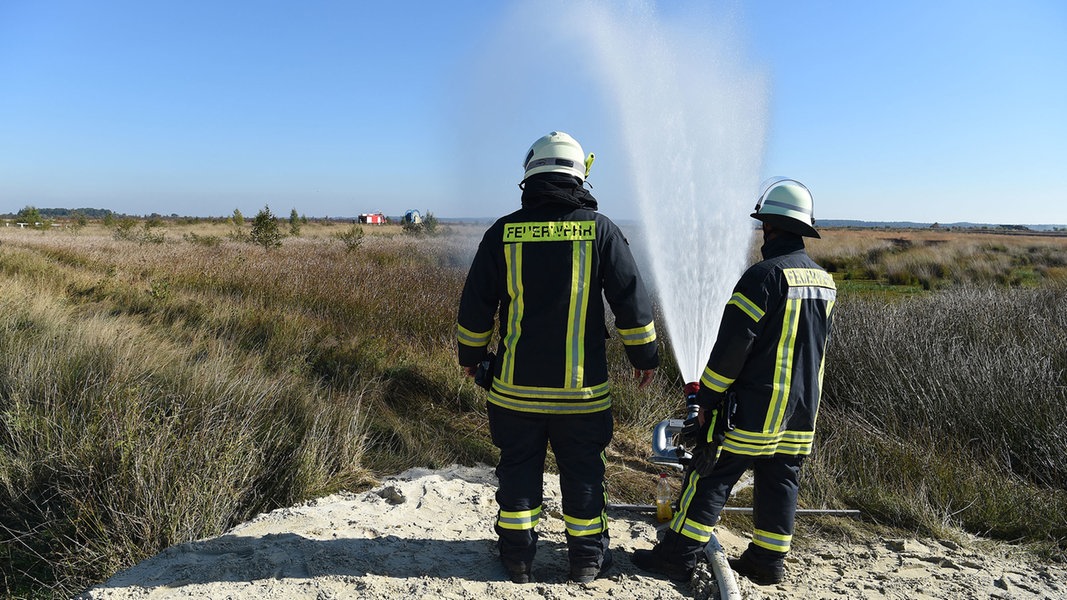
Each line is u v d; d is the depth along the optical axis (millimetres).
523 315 2621
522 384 2631
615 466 4688
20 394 4402
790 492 2867
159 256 13047
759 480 2920
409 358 6355
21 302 7207
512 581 2791
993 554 3660
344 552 3000
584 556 2748
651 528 3527
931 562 3480
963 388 5605
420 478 4129
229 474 3742
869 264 21141
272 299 8766
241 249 16688
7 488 3748
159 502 3482
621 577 2857
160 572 2816
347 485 4168
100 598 2596
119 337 5711
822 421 5469
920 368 5930
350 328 7434
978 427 5238
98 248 15312
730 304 2623
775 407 2645
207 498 3545
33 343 5414
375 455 4594
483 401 5570
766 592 2908
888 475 4613
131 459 3627
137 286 9406
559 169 2607
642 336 2625
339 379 5816
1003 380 5531
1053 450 4789
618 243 2609
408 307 8367
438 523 3434
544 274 2584
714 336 5402
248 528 3357
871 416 5715
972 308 8242
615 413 5641
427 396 5738
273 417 4656
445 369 6078
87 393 4555
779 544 2900
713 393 2660
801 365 2674
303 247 20250
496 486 4207
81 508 3449
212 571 2809
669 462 3117
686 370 5172
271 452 4238
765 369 2650
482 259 2678
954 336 6953
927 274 18516
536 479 2758
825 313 2719
